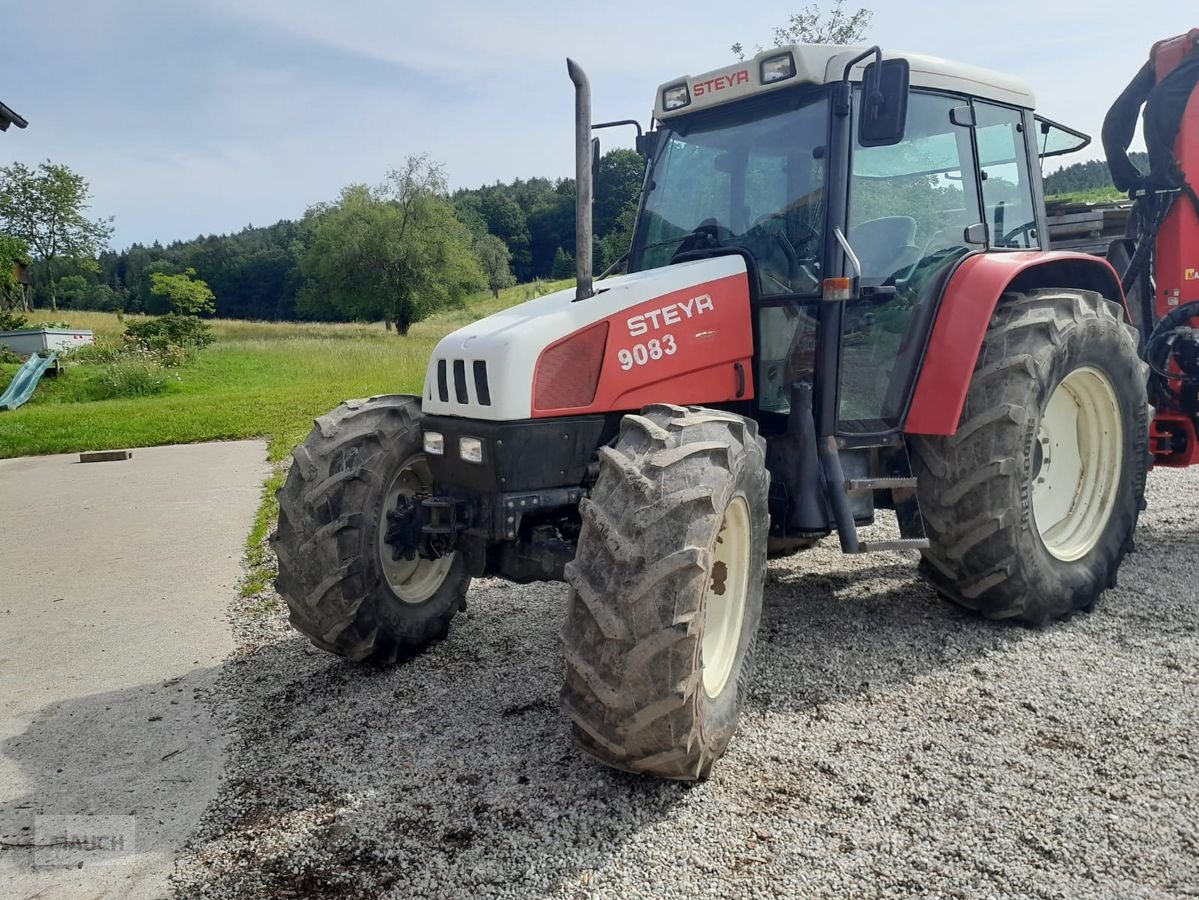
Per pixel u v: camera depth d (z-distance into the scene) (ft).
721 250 12.32
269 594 17.79
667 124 13.94
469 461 10.69
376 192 190.08
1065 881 7.58
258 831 9.09
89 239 205.87
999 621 13.32
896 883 7.66
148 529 24.67
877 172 12.34
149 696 12.98
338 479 12.17
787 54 11.83
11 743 11.62
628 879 7.90
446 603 13.85
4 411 59.82
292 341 119.24
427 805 9.31
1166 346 16.20
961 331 12.31
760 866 7.98
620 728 8.51
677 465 8.77
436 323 212.23
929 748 9.84
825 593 14.93
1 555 22.53
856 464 12.31
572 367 10.63
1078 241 20.65
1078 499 14.11
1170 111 15.94
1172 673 11.38
